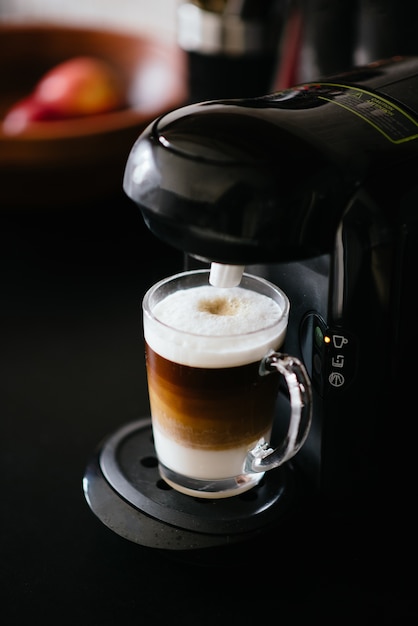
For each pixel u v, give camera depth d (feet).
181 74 3.70
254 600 2.10
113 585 2.14
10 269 3.23
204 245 1.89
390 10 2.59
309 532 2.23
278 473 2.26
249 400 2.10
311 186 1.85
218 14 3.34
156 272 3.22
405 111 2.04
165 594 2.12
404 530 2.24
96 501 2.18
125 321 2.99
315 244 1.90
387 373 2.09
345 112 1.98
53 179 3.30
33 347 2.88
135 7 4.37
